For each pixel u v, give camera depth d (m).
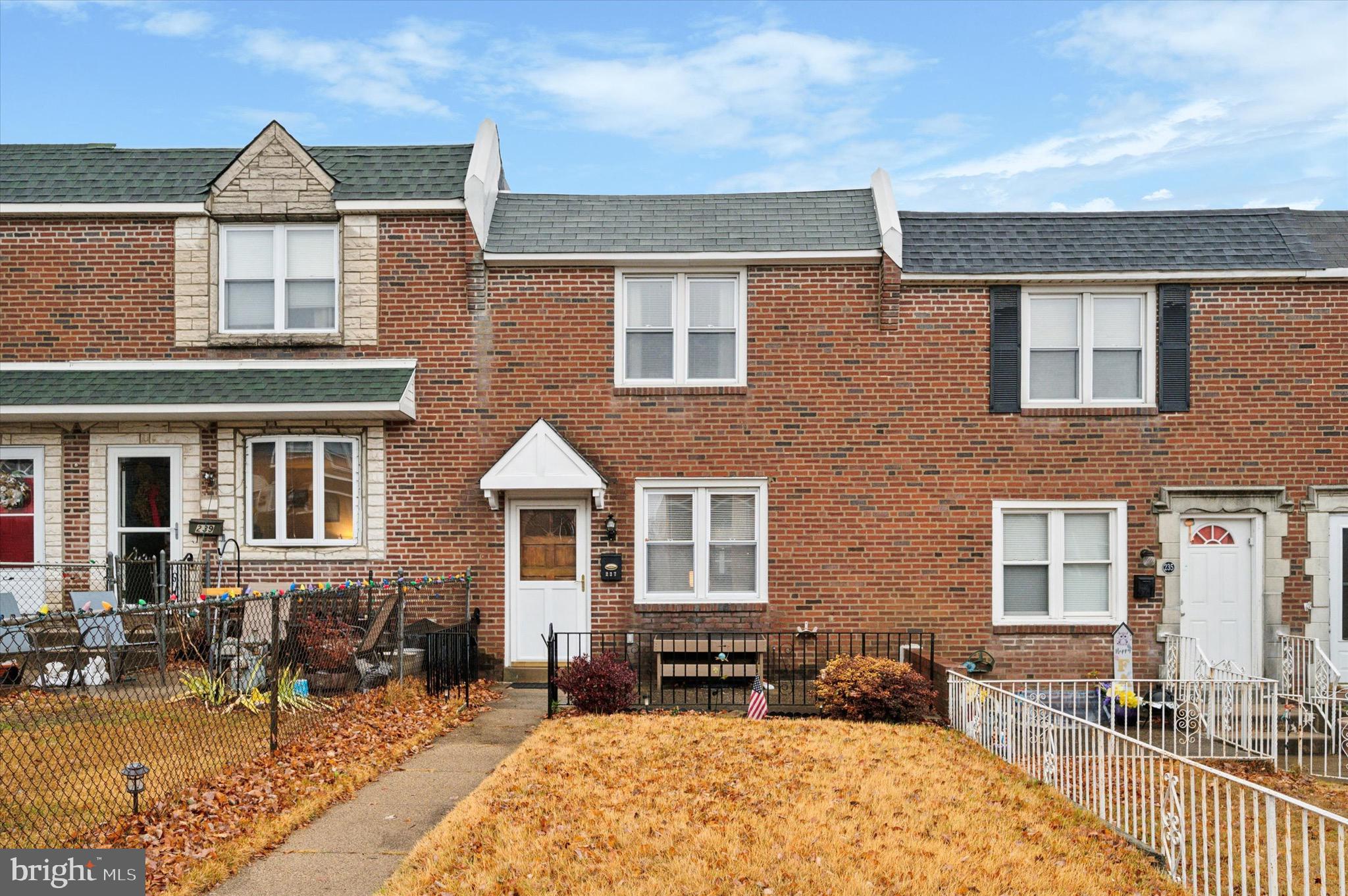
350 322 14.42
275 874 6.60
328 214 14.42
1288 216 15.23
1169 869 7.40
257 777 8.35
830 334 14.48
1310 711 12.66
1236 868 8.08
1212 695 12.25
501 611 14.25
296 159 14.45
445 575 14.27
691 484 14.44
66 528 14.24
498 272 14.50
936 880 6.72
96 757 8.58
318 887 6.39
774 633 13.70
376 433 14.35
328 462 14.41
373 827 7.57
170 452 14.30
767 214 15.18
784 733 10.84
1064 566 14.48
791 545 14.38
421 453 14.37
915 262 14.46
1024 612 14.48
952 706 11.93
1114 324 14.59
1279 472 14.38
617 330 14.51
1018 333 14.50
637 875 6.61
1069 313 14.61
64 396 13.73
